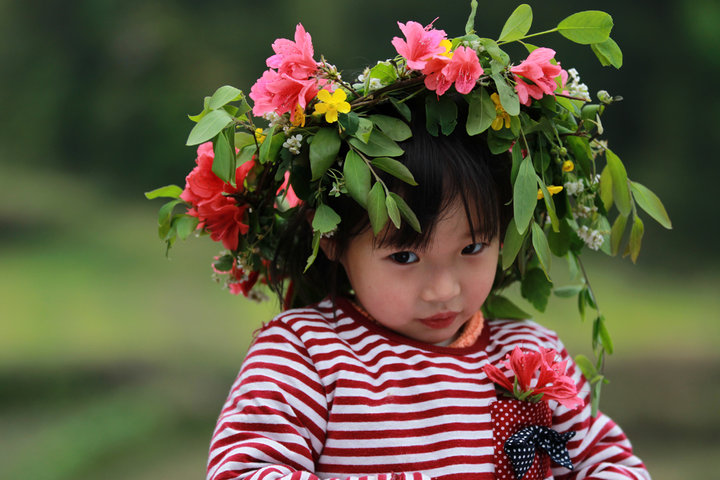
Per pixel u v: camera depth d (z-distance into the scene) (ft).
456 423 5.46
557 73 5.31
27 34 68.23
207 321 35.12
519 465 5.39
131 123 64.08
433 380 5.57
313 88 5.21
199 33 65.87
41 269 44.06
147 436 23.68
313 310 6.01
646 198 5.77
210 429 24.56
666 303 38.70
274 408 5.41
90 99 66.18
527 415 5.57
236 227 5.82
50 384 27.48
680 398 26.02
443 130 5.35
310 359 5.65
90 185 62.49
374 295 5.61
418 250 5.44
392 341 5.74
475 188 5.42
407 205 5.20
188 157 62.23
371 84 5.33
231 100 5.34
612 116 55.01
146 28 66.28
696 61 54.44
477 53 5.32
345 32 59.88
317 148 5.17
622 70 54.90
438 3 56.85
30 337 32.37
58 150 65.62
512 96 5.15
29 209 55.98
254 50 64.69
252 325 34.81
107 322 34.63
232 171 5.27
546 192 5.25
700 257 48.78
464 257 5.59
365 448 5.39
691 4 54.70
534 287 6.33
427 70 5.16
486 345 6.03
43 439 22.77
